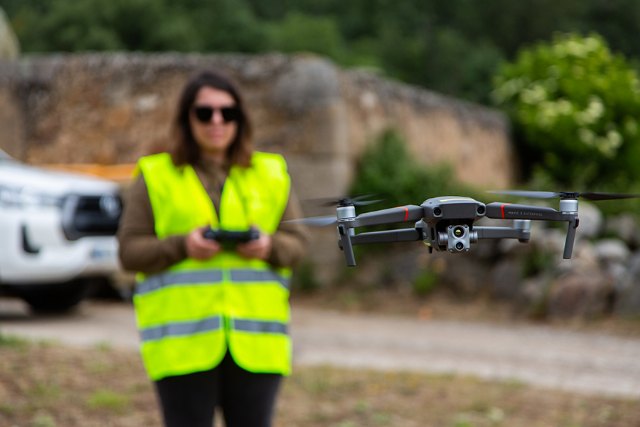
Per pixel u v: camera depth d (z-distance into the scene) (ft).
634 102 69.72
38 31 144.56
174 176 14.62
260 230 14.32
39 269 35.83
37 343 29.63
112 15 144.36
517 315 45.98
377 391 26.99
